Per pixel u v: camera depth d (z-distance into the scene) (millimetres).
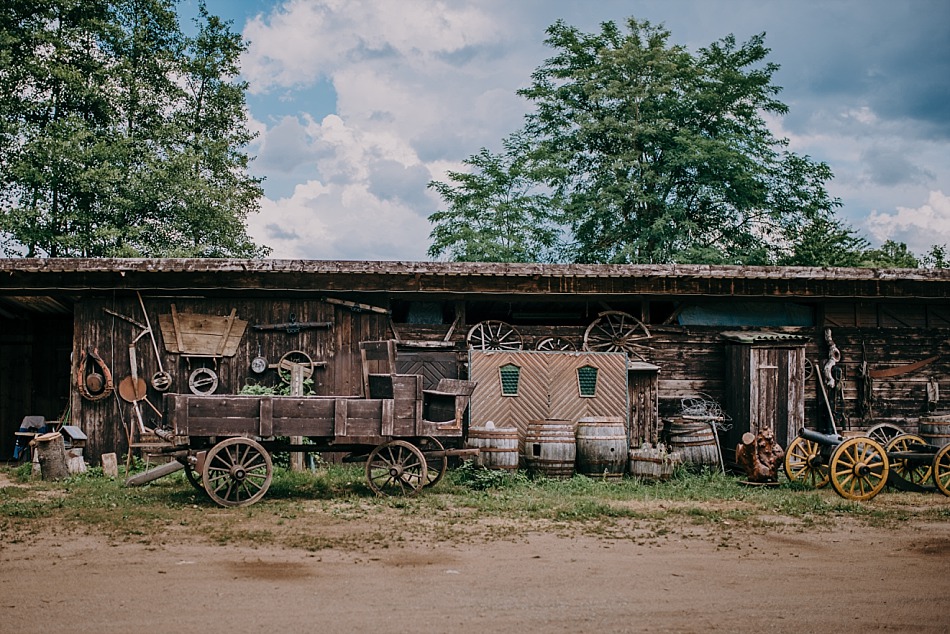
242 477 10547
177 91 28500
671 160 28812
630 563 7668
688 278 14633
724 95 30516
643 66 30797
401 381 11289
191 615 5863
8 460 16641
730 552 8258
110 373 14266
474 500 11195
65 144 23656
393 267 14055
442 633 5559
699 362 15422
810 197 30859
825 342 15711
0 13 24594
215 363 14453
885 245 34125
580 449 13438
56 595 6324
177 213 26391
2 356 17391
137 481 11578
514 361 14258
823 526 9805
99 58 26969
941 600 6543
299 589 6570
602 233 31156
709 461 14164
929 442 14531
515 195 32094
